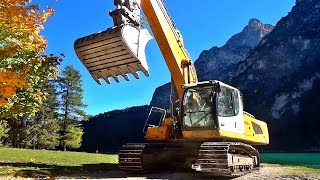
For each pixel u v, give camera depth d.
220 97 11.20
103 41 8.28
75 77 68.12
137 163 11.66
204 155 10.39
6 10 9.74
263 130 14.09
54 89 65.94
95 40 8.32
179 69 11.50
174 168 12.96
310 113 132.62
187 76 11.82
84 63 8.72
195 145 11.95
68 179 10.01
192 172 12.22
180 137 11.91
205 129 10.97
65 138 65.50
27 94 12.60
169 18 11.37
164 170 12.79
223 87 11.26
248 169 12.12
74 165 15.01
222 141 11.51
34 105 13.06
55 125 63.59
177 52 11.49
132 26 8.39
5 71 9.34
